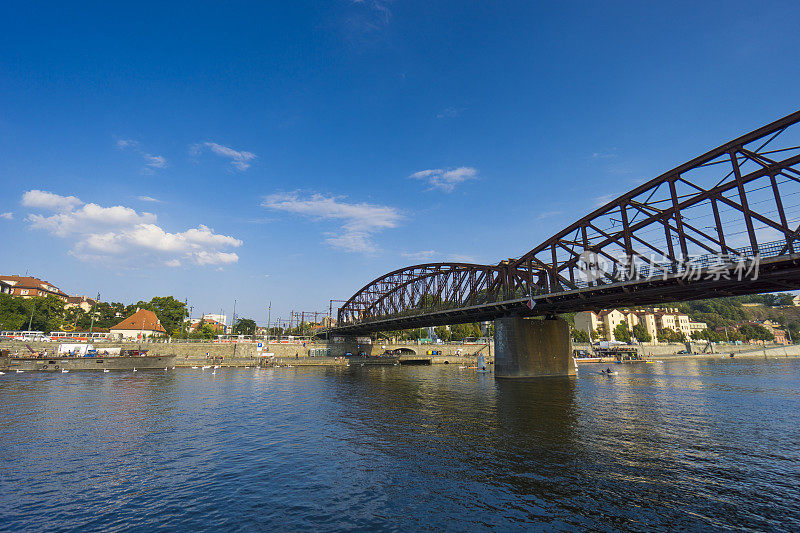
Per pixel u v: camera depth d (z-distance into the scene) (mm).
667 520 13195
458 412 32938
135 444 22906
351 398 41750
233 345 101062
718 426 26984
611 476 17297
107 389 47094
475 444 22672
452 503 14688
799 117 32125
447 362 124625
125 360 77625
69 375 64438
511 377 64250
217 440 23797
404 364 117250
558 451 21125
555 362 66562
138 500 15164
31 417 30422
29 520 13547
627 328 195875
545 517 13484
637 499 14891
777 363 120375
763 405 36031
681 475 17328
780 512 13727
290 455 20734
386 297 106562
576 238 52938
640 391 46875
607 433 25078
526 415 31359
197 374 70812
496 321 67750
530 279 59625
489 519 13383
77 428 26859
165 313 141750
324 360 104438
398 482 16844
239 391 47188
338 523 13203
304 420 29734
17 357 71250
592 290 47969
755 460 19344
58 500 15188
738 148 36094
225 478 17438
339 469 18531
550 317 68625
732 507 14133
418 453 20953
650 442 22828
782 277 34688
